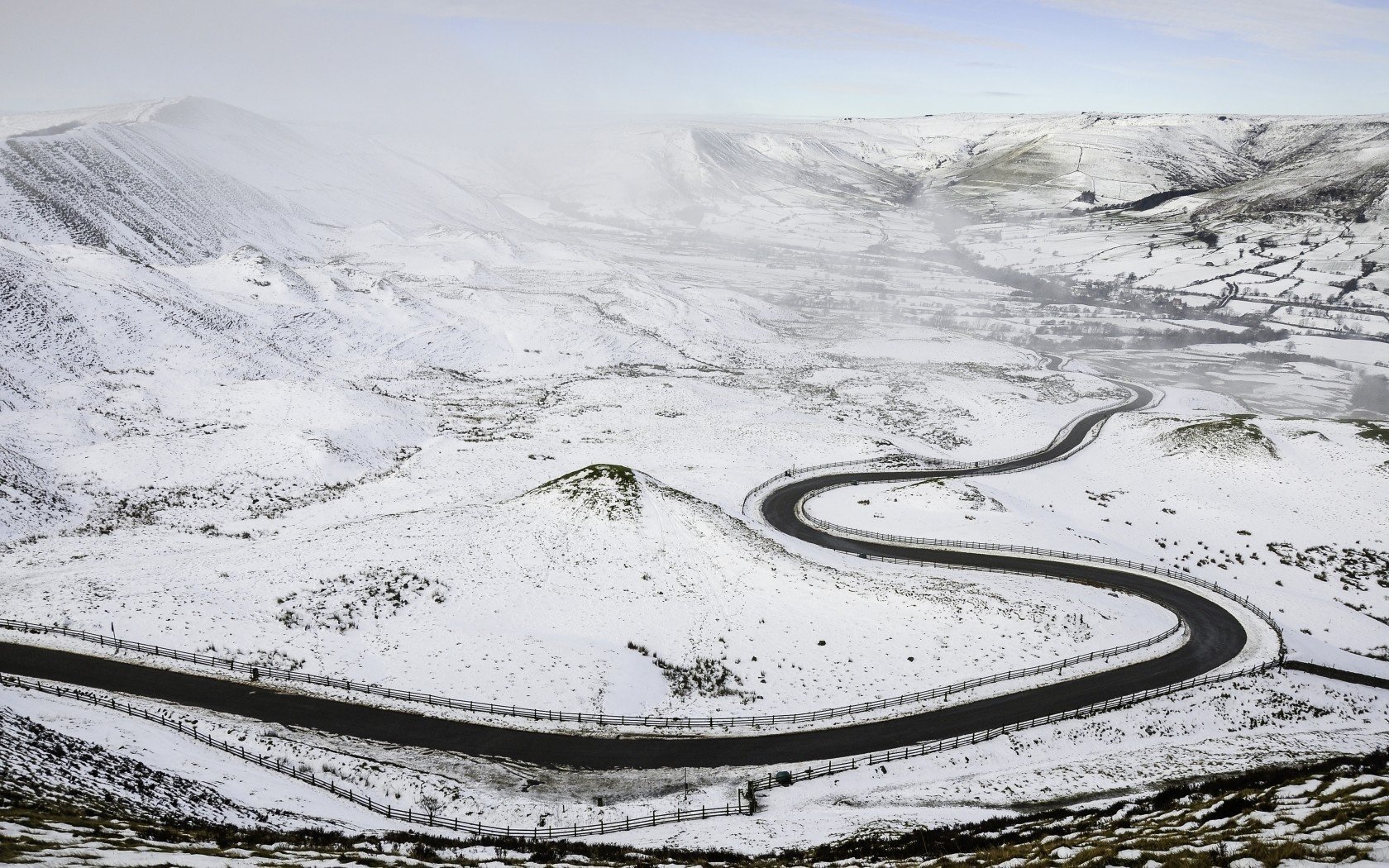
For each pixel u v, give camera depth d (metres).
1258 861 22.23
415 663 44.44
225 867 22.75
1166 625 52.09
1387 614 60.81
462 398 111.06
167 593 48.75
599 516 61.09
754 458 87.69
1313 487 79.00
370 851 27.05
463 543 58.44
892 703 42.91
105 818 25.30
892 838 30.12
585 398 111.94
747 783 36.06
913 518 71.00
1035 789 34.72
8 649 41.94
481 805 33.19
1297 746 39.38
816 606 51.97
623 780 36.16
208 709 38.28
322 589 50.53
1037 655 46.97
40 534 61.97
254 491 74.44
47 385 88.94
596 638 48.88
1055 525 70.88
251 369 105.12
